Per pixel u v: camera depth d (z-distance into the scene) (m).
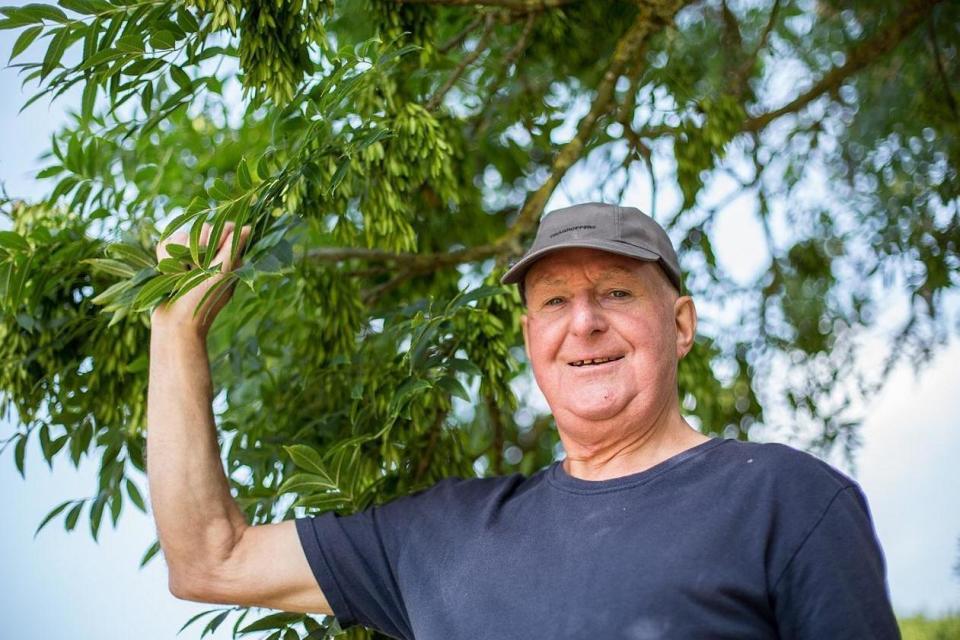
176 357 3.23
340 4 4.43
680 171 4.51
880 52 5.12
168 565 3.20
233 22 3.21
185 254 3.20
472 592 2.88
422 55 3.82
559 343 3.04
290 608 3.22
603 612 2.67
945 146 5.44
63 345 3.82
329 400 3.94
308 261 3.99
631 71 4.74
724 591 2.63
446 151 3.94
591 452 3.01
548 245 3.02
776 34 5.89
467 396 3.41
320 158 3.45
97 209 4.02
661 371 3.01
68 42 3.26
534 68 4.95
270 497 3.66
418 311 3.50
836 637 2.57
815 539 2.64
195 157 5.08
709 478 2.79
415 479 3.66
